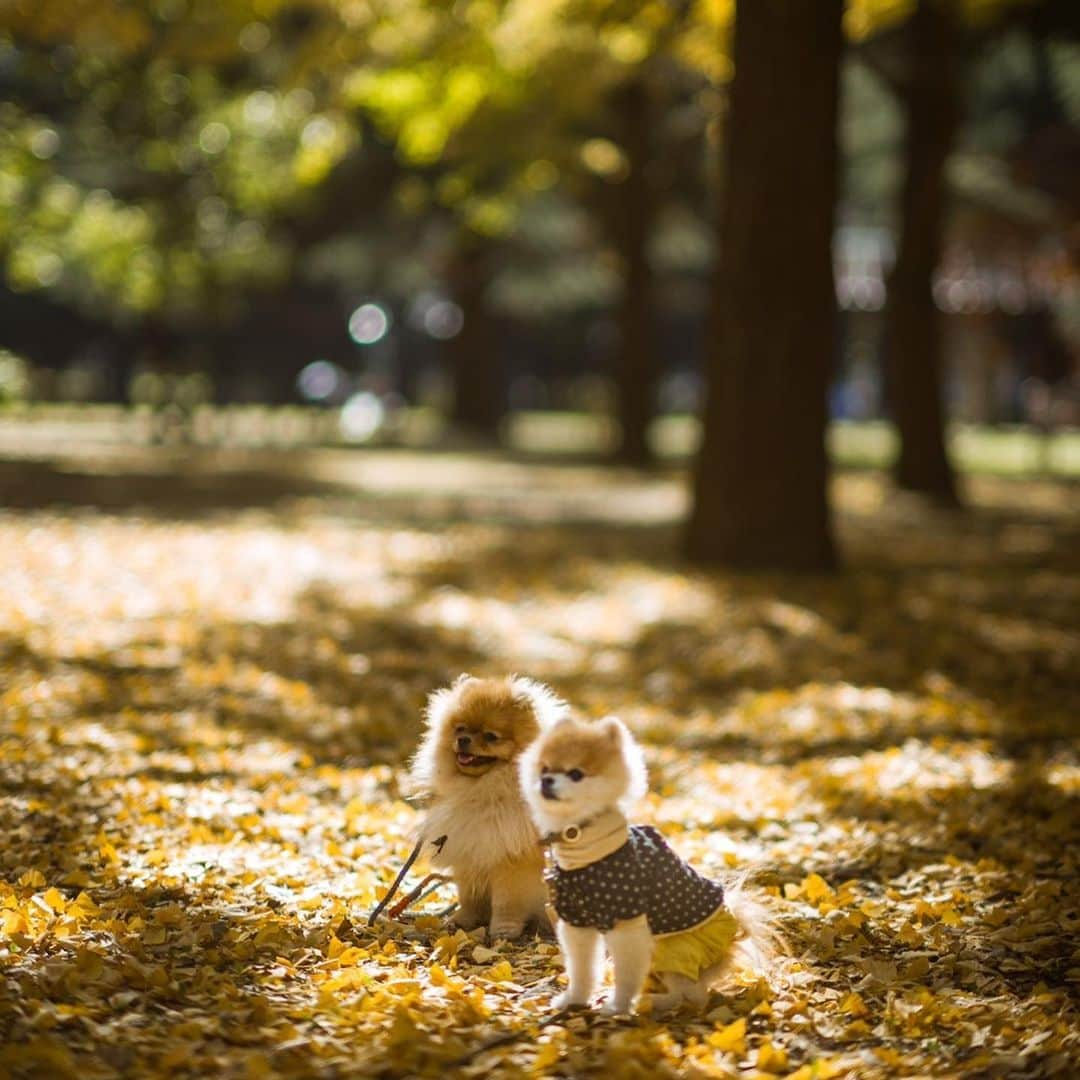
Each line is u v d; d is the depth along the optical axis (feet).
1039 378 146.92
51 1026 17.15
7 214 103.81
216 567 59.06
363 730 35.14
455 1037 17.66
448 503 91.40
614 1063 16.90
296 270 161.79
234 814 27.32
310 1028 17.95
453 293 170.81
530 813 20.66
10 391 102.01
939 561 66.23
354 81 76.89
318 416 205.46
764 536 60.29
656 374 130.72
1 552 58.85
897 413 93.15
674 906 18.24
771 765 33.65
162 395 149.89
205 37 73.36
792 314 59.21
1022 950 21.24
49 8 71.77
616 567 61.21
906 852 26.37
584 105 81.76
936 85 88.07
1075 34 90.17
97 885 23.07
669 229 150.71
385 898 21.68
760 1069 17.38
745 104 58.75
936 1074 17.12
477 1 69.15
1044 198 127.03
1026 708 39.14
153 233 120.67
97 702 36.47
